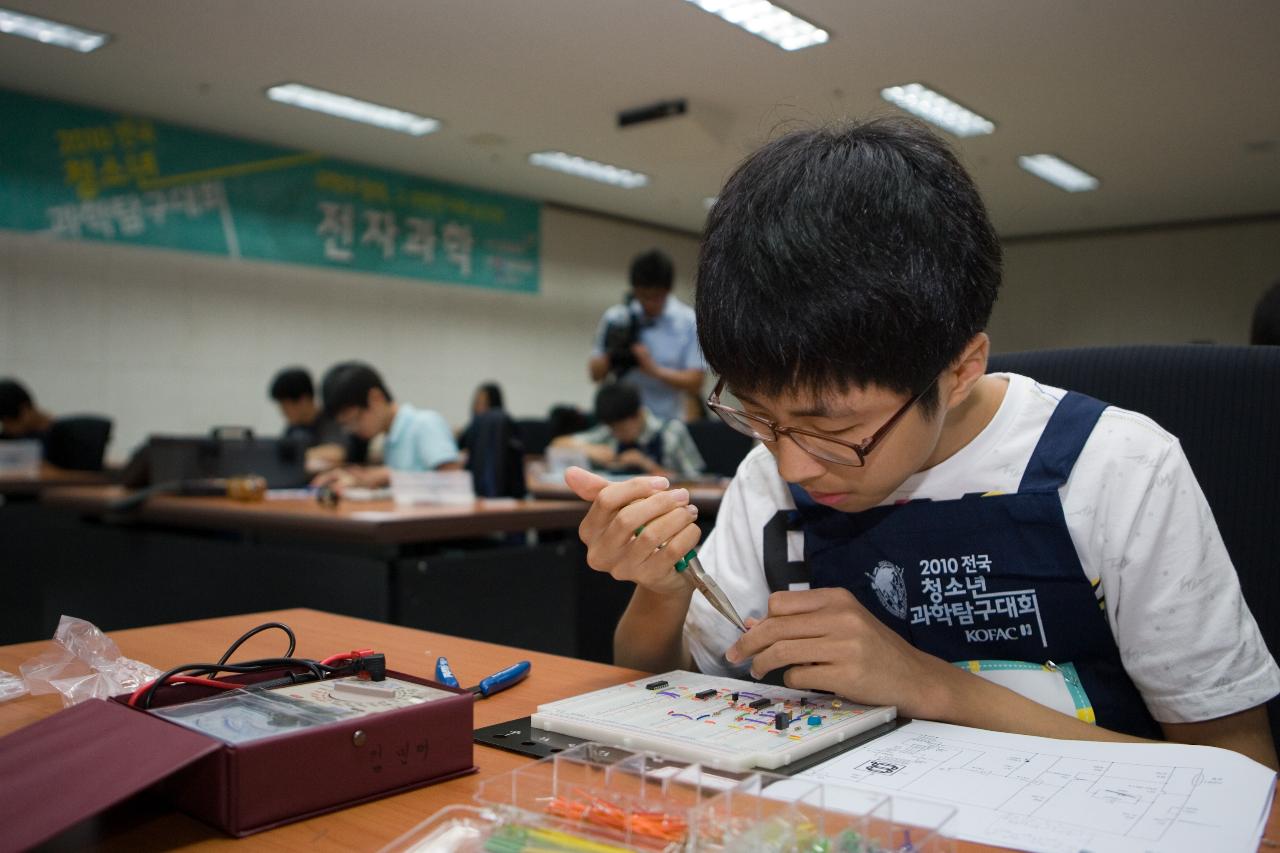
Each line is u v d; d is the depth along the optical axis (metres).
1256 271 7.40
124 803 0.55
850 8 3.80
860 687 0.69
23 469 4.04
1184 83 4.52
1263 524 0.88
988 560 0.81
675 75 4.56
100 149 5.00
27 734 0.57
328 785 0.54
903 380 0.62
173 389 5.36
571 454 3.55
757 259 0.62
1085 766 0.58
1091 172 6.11
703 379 4.23
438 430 3.39
